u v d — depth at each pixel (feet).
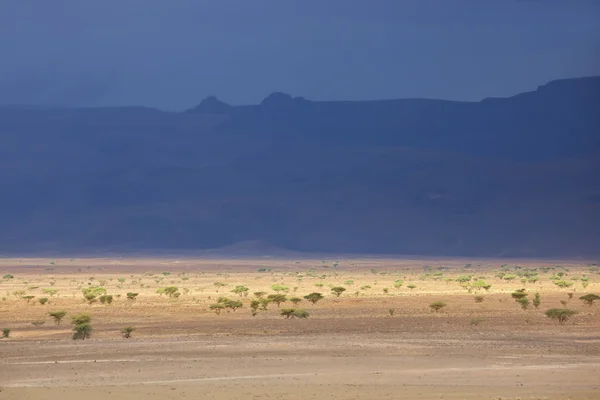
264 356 638.53
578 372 562.25
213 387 506.07
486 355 640.99
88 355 647.15
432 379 535.19
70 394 481.05
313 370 574.97
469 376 546.67
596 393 484.33
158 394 481.46
